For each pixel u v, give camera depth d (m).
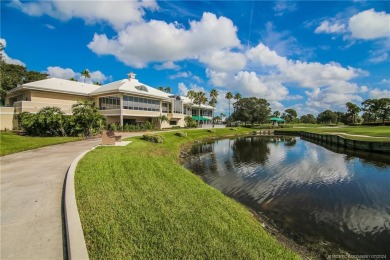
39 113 21.22
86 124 21.77
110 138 16.06
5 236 3.75
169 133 31.72
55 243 3.61
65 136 21.27
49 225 4.16
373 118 81.38
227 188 11.07
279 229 6.84
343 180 12.84
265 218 7.63
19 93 31.44
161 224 4.69
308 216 7.90
